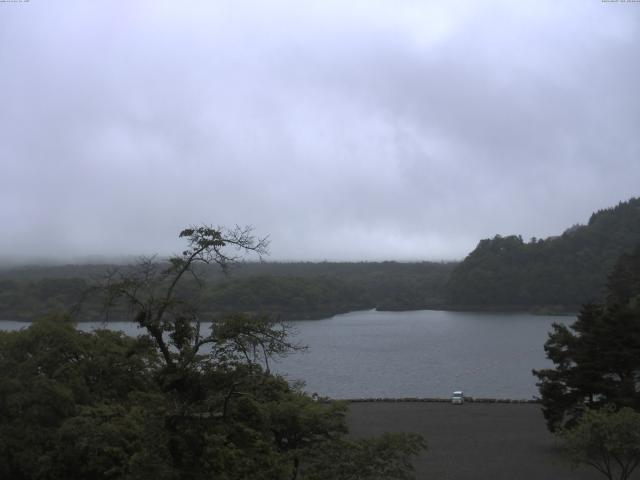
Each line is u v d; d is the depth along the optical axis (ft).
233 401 61.72
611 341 131.03
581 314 141.69
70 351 98.27
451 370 325.01
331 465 67.72
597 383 131.13
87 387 94.27
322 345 457.27
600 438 94.53
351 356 388.98
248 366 60.08
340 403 95.50
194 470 56.75
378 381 289.33
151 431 56.49
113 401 88.79
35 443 86.07
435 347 440.04
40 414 87.71
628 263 337.72
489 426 165.27
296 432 86.33
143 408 60.18
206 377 59.47
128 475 58.85
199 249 59.06
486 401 205.57
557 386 137.90
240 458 59.82
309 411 87.81
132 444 62.95
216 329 59.21
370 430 160.25
